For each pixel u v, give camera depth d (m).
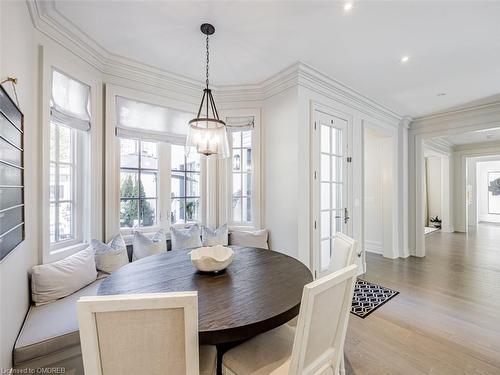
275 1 1.78
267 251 2.09
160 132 2.94
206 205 3.34
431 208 7.93
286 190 2.92
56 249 2.08
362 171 3.68
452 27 2.06
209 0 1.77
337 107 3.29
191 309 0.76
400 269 3.74
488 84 3.13
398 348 1.89
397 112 4.18
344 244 1.70
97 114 2.45
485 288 3.00
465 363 1.72
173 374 0.82
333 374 1.14
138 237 2.53
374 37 2.21
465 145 6.85
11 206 1.28
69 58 2.13
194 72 2.87
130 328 0.76
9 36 1.32
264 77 3.01
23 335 1.38
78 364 1.47
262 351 1.21
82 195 2.35
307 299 0.88
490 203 9.17
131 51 2.44
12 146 1.29
